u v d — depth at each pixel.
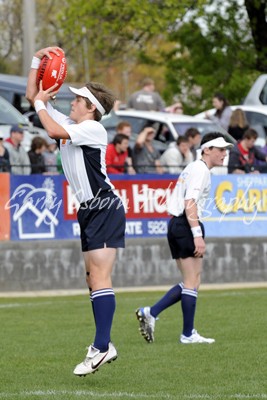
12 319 39.81
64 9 94.44
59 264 52.41
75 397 23.84
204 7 91.38
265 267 55.97
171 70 96.00
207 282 54.97
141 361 29.41
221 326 36.59
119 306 44.06
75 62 155.62
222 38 93.12
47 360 29.78
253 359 29.31
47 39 150.38
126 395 24.08
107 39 100.81
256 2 90.25
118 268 53.62
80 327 37.28
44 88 25.92
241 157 56.84
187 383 25.78
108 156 55.31
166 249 54.31
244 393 24.27
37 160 54.91
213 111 70.94
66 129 25.33
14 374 27.41
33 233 52.34
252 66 93.31
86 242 25.86
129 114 67.50
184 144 57.25
